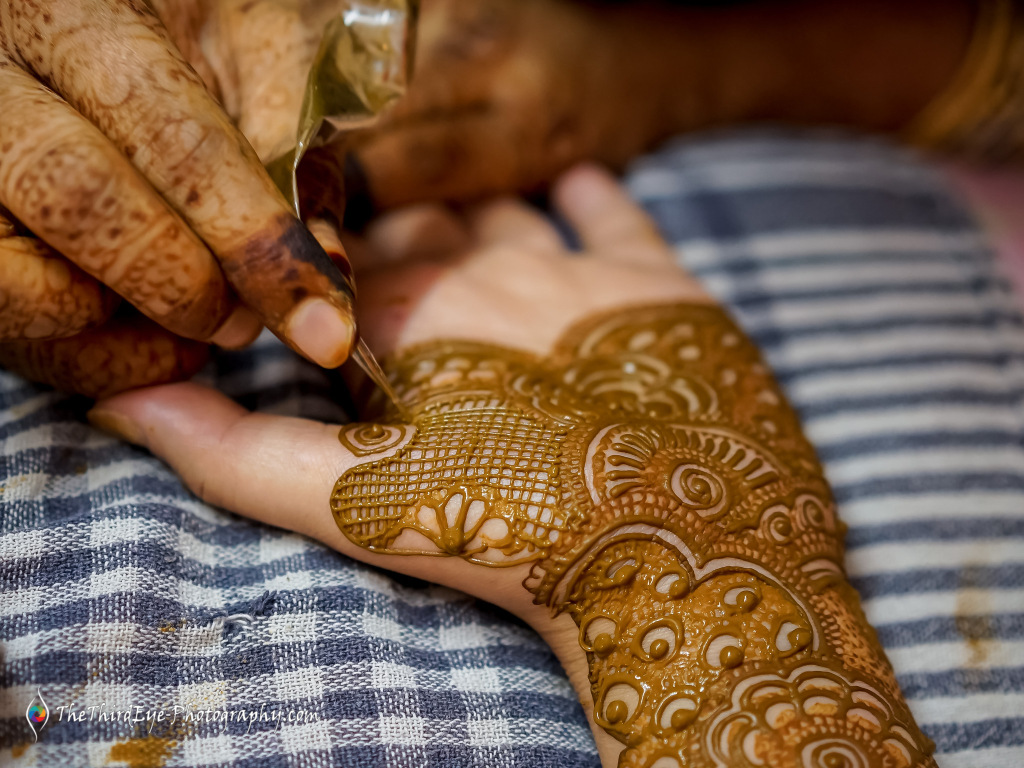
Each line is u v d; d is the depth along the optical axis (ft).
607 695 0.98
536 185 1.43
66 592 0.99
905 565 1.18
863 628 1.02
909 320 1.39
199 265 0.95
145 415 1.05
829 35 1.56
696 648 0.97
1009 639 1.14
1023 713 1.09
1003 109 1.58
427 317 1.16
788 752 0.93
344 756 0.97
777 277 1.41
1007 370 1.36
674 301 1.22
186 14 1.06
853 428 1.28
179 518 1.05
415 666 1.03
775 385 1.17
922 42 1.56
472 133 1.33
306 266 0.95
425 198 1.33
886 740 0.94
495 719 1.02
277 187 0.98
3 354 1.06
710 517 1.01
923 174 1.59
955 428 1.29
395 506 1.01
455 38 1.32
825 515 1.07
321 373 1.18
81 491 1.06
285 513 1.03
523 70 1.36
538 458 1.02
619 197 1.40
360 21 1.04
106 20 0.95
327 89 1.02
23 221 0.92
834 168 1.55
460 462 1.01
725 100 1.58
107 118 0.94
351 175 1.23
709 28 1.53
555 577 1.00
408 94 1.27
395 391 1.10
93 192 0.91
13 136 0.91
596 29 1.44
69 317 0.96
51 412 1.09
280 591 1.03
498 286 1.21
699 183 1.50
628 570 0.99
